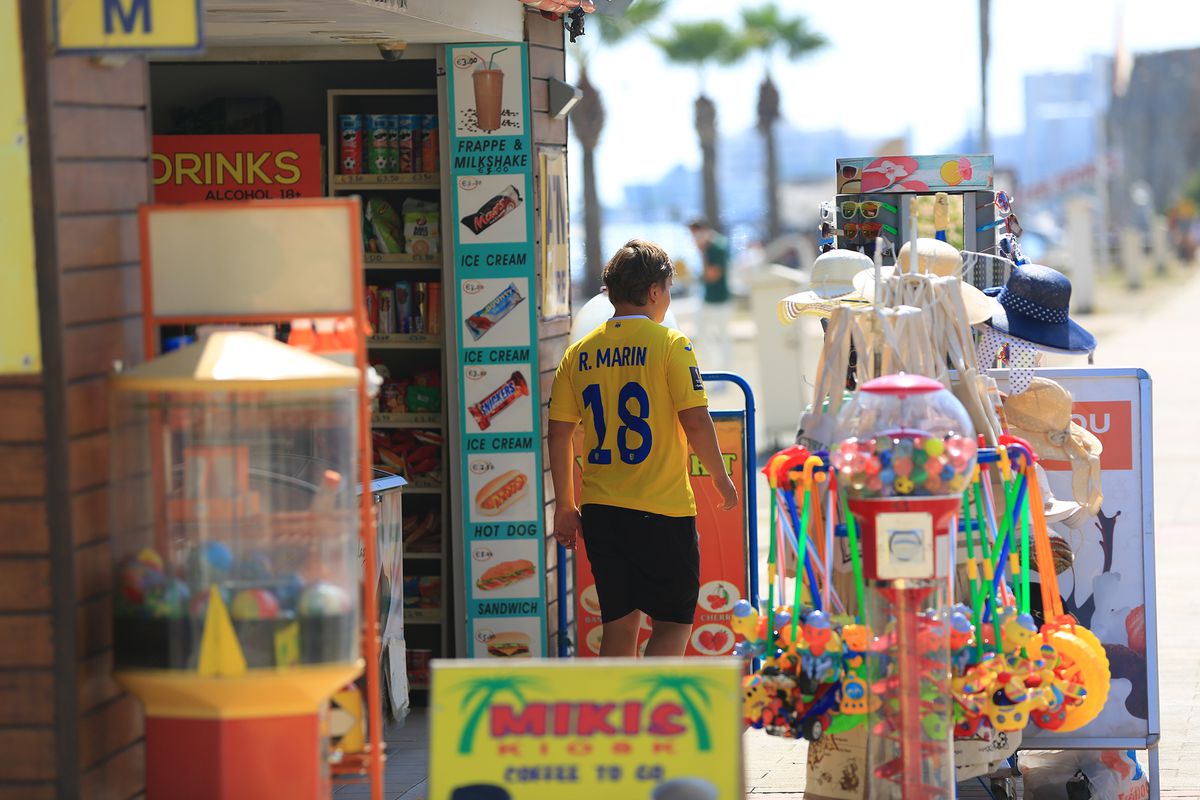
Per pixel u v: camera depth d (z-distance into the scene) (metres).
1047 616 18.39
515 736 13.80
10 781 14.48
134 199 15.73
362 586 20.89
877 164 24.47
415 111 28.42
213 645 14.20
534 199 26.17
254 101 28.44
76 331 14.59
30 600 14.38
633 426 21.59
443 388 27.19
